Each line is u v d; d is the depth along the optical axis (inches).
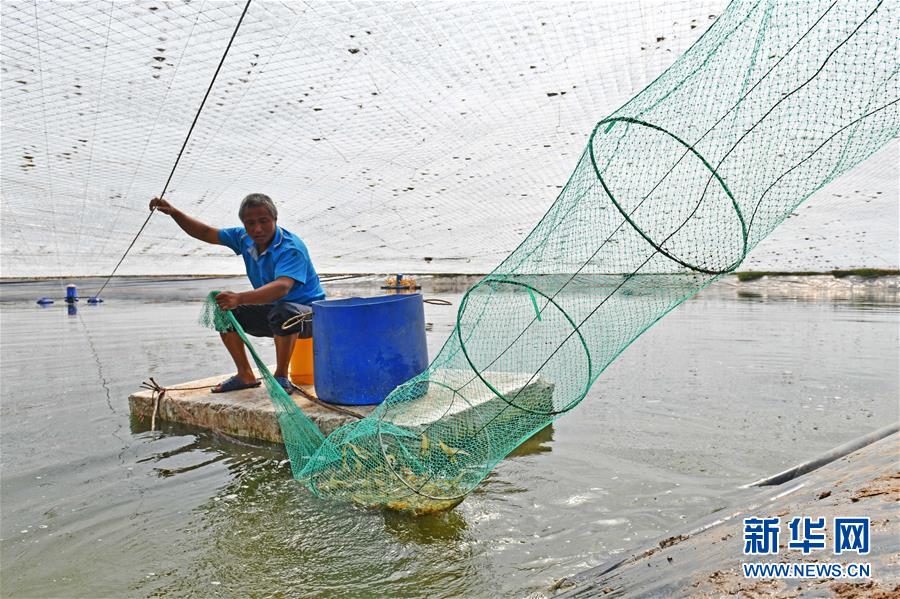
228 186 229.1
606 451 133.0
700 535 76.2
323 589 82.8
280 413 124.8
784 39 69.9
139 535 99.1
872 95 67.7
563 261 89.0
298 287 159.0
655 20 150.9
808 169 72.9
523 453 134.6
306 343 167.3
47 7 126.4
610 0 145.4
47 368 234.7
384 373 140.3
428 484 102.4
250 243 163.3
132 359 254.1
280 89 165.2
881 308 376.8
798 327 309.6
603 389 189.9
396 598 79.8
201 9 131.3
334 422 133.6
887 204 263.3
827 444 132.3
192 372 224.8
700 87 75.4
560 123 195.6
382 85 167.9
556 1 144.6
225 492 116.8
